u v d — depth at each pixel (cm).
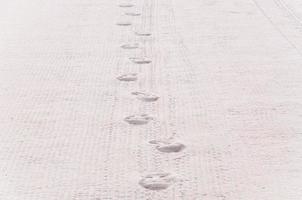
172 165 720
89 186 675
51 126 828
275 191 661
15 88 962
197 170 708
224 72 1027
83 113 868
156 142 777
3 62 1079
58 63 1073
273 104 895
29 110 880
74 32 1259
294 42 1194
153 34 1245
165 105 891
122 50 1142
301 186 671
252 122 833
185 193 658
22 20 1351
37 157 744
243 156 741
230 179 687
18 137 797
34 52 1134
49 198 652
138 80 990
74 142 780
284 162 726
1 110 880
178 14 1405
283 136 793
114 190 666
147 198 649
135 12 1420
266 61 1083
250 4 1506
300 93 937
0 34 1244
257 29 1281
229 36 1230
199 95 927
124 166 718
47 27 1296
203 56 1108
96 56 1109
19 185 681
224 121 836
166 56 1108
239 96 925
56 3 1519
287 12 1423
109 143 776
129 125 827
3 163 731
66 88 961
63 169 714
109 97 922
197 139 784
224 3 1520
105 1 1534
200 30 1273
